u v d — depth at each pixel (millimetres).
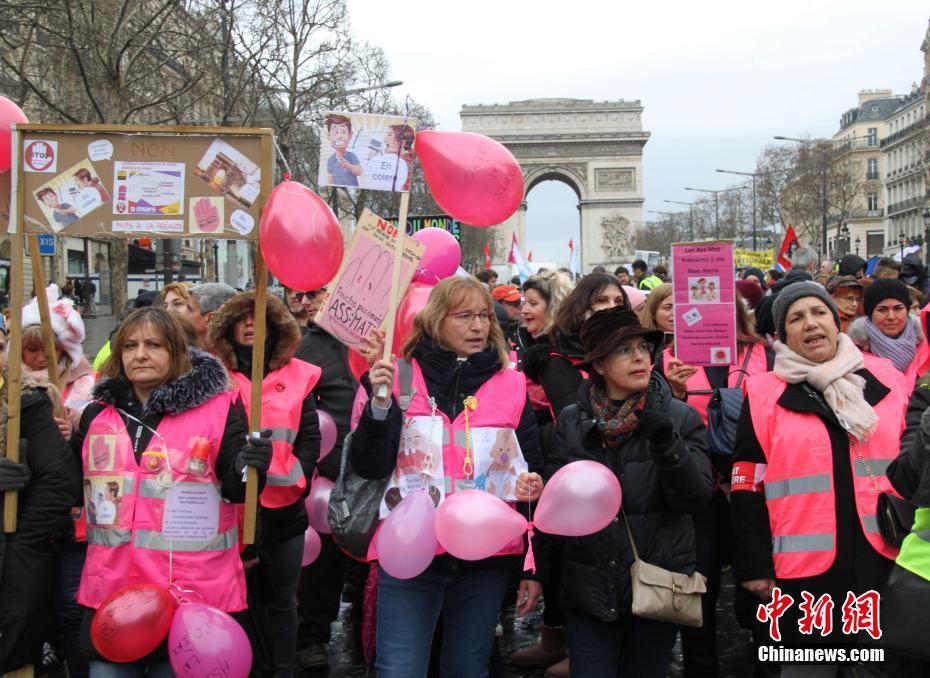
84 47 26734
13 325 5125
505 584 5230
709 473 5152
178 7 29969
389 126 5355
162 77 33469
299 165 42250
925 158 75812
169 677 4965
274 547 6262
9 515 5059
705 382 7105
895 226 114562
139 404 5176
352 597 8773
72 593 6078
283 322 6281
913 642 4352
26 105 31547
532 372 6848
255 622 5562
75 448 5336
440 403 5270
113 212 5328
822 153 83750
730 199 106250
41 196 5312
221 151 5320
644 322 7527
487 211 5512
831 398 5023
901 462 4496
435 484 5129
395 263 5254
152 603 4715
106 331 27766
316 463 6699
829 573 4922
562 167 97062
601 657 5176
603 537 5070
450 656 5148
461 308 5246
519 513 5238
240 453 4988
